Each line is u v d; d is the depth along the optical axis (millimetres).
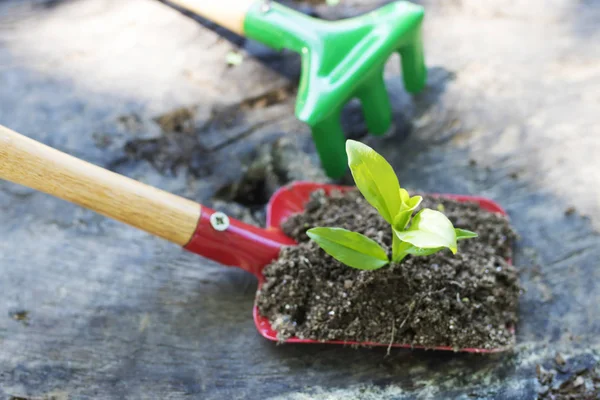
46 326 550
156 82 634
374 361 542
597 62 642
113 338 548
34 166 513
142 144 607
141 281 565
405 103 632
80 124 612
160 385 536
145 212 533
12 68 636
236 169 604
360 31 585
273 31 602
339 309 537
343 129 623
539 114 624
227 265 554
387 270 534
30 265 567
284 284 544
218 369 541
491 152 611
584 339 547
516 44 653
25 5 671
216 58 647
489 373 539
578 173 600
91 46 650
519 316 555
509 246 568
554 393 535
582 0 673
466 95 634
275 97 632
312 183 582
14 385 534
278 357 544
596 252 573
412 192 579
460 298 540
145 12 670
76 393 533
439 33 663
